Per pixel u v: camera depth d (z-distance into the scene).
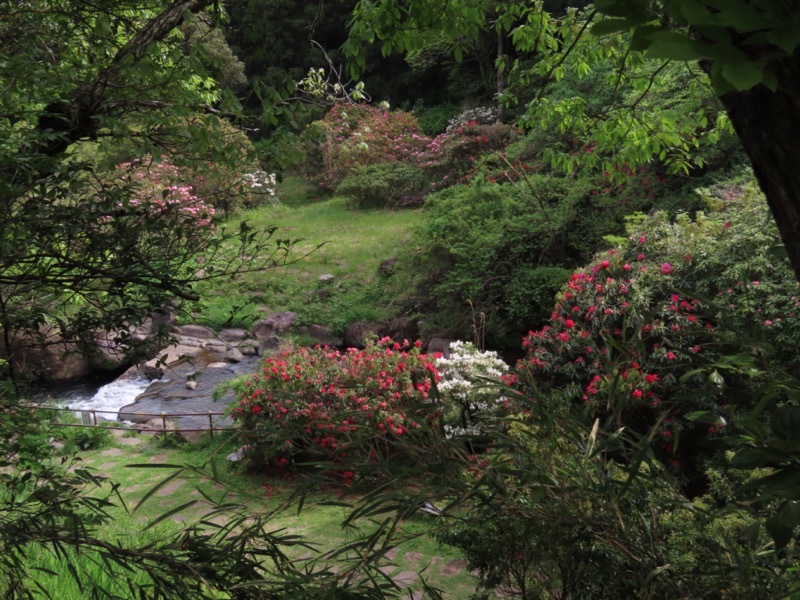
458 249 11.16
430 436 1.30
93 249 2.17
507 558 2.25
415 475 1.26
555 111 4.70
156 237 2.26
